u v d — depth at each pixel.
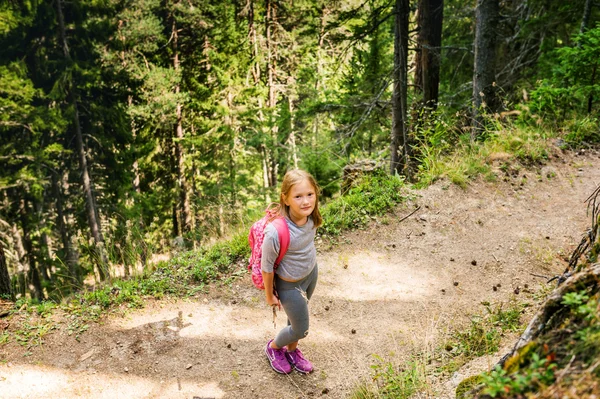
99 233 19.62
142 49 21.02
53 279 20.03
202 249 5.89
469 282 4.93
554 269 4.95
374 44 12.95
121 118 20.33
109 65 20.38
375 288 4.98
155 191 22.83
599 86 8.16
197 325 4.41
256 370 3.86
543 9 11.39
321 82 20.02
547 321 2.09
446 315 4.42
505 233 5.73
